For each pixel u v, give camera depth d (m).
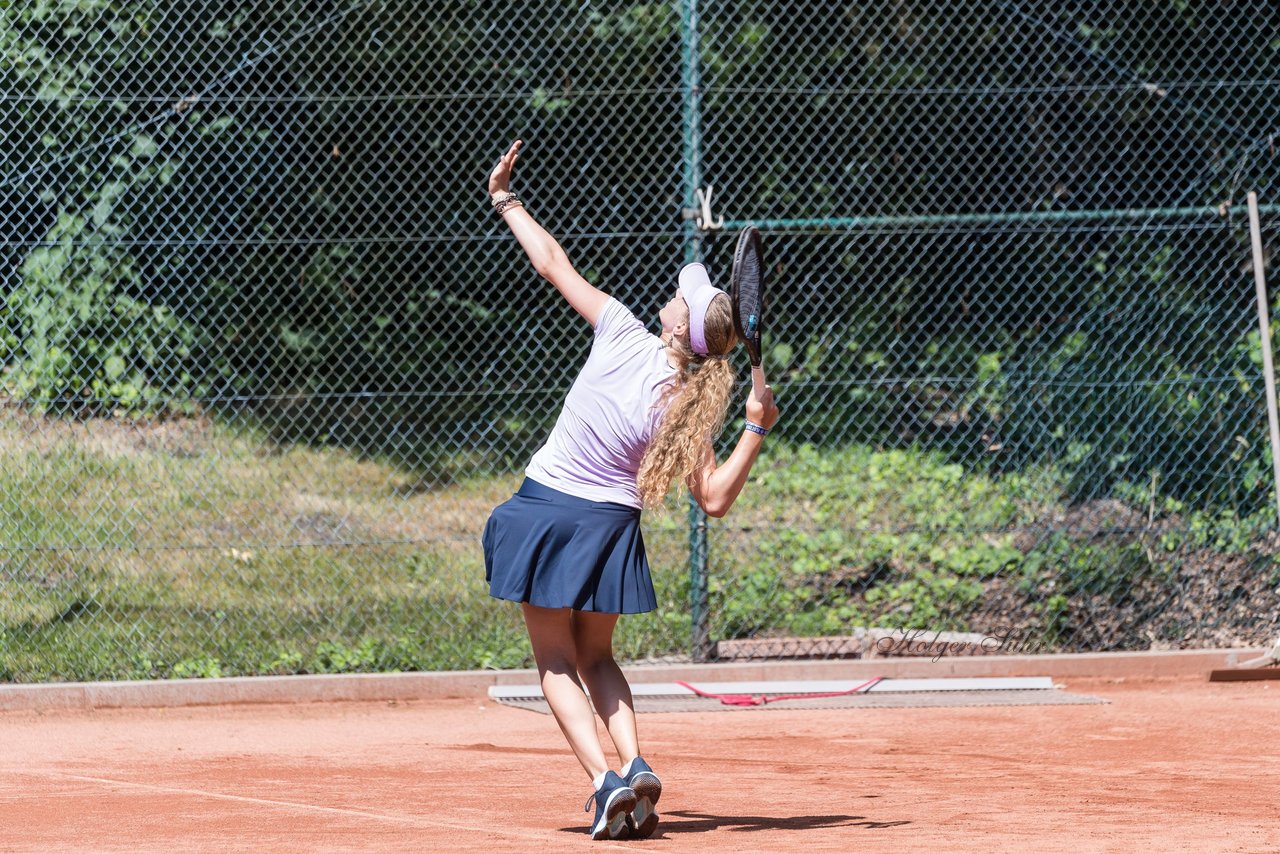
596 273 39.38
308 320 38.50
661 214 39.56
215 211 37.47
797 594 32.31
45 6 34.75
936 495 36.22
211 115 36.84
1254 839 13.79
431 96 31.00
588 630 14.89
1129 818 15.55
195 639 29.03
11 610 29.12
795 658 29.44
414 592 31.12
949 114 41.12
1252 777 19.11
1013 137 40.75
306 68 37.56
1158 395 35.03
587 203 39.16
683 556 32.22
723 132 40.56
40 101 35.47
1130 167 39.59
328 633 29.56
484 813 16.66
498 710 26.23
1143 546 31.92
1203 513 33.09
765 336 40.03
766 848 13.18
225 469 35.69
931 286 40.69
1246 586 30.89
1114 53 39.59
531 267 39.72
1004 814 16.06
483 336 39.44
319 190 37.25
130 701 26.44
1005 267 40.47
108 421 36.47
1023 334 39.25
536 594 14.10
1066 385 34.03
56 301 36.19
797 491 36.62
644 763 14.01
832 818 15.95
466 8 38.91
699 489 14.52
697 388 14.03
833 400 39.50
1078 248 38.69
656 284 39.53
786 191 40.31
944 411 39.41
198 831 15.06
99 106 35.81
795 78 39.88
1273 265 36.44
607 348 14.31
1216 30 38.38
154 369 37.22
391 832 14.83
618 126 39.72
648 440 14.12
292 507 34.75
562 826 15.50
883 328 40.34
